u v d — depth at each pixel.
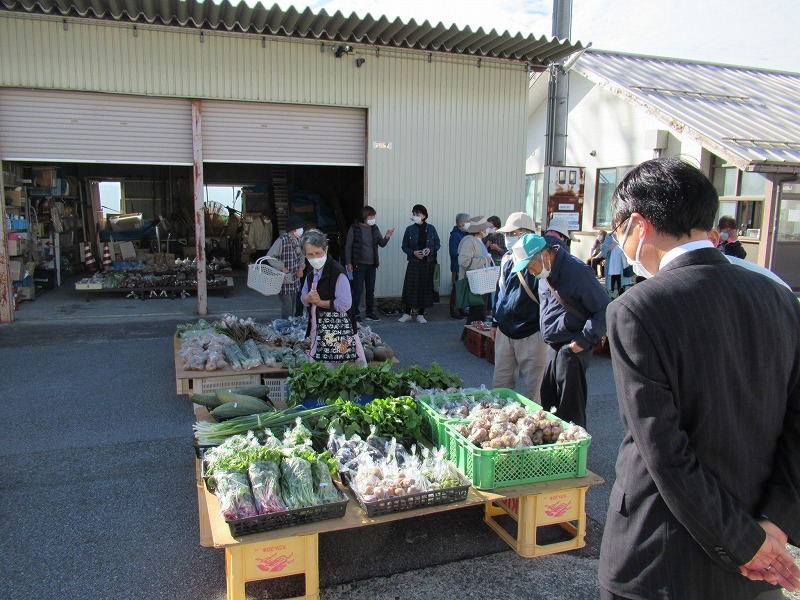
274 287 7.17
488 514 3.62
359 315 9.37
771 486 1.58
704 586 1.54
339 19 8.45
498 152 10.62
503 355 4.75
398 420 3.59
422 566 3.19
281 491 2.84
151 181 16.41
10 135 8.36
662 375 1.52
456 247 9.65
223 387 5.33
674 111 11.76
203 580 3.02
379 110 9.84
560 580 3.09
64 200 13.85
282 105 9.44
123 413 5.29
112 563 3.13
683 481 1.45
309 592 2.82
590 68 14.02
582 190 10.65
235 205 17.73
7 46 8.07
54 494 3.84
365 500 2.85
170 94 8.78
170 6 7.84
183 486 3.99
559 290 4.04
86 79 8.41
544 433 3.39
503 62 10.39
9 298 8.63
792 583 1.50
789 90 15.12
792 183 11.19
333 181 16.39
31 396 5.69
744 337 1.54
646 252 1.70
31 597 2.84
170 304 10.41
